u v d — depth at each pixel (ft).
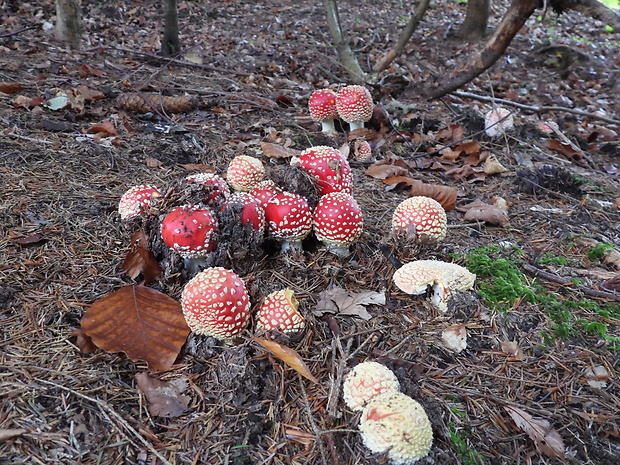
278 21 6.05
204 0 6.34
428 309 1.47
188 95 3.14
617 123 3.33
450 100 3.79
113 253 1.59
